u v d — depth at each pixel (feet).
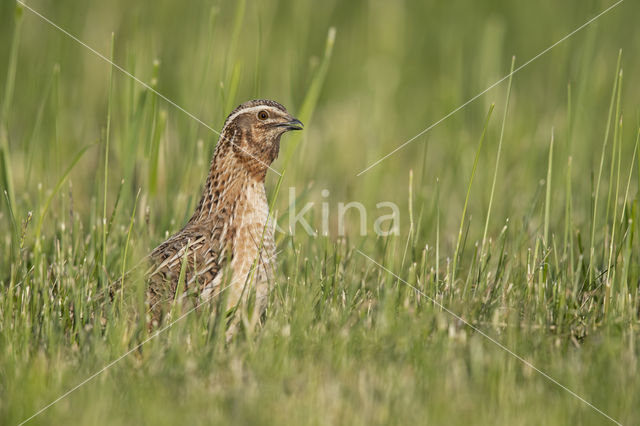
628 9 135.54
